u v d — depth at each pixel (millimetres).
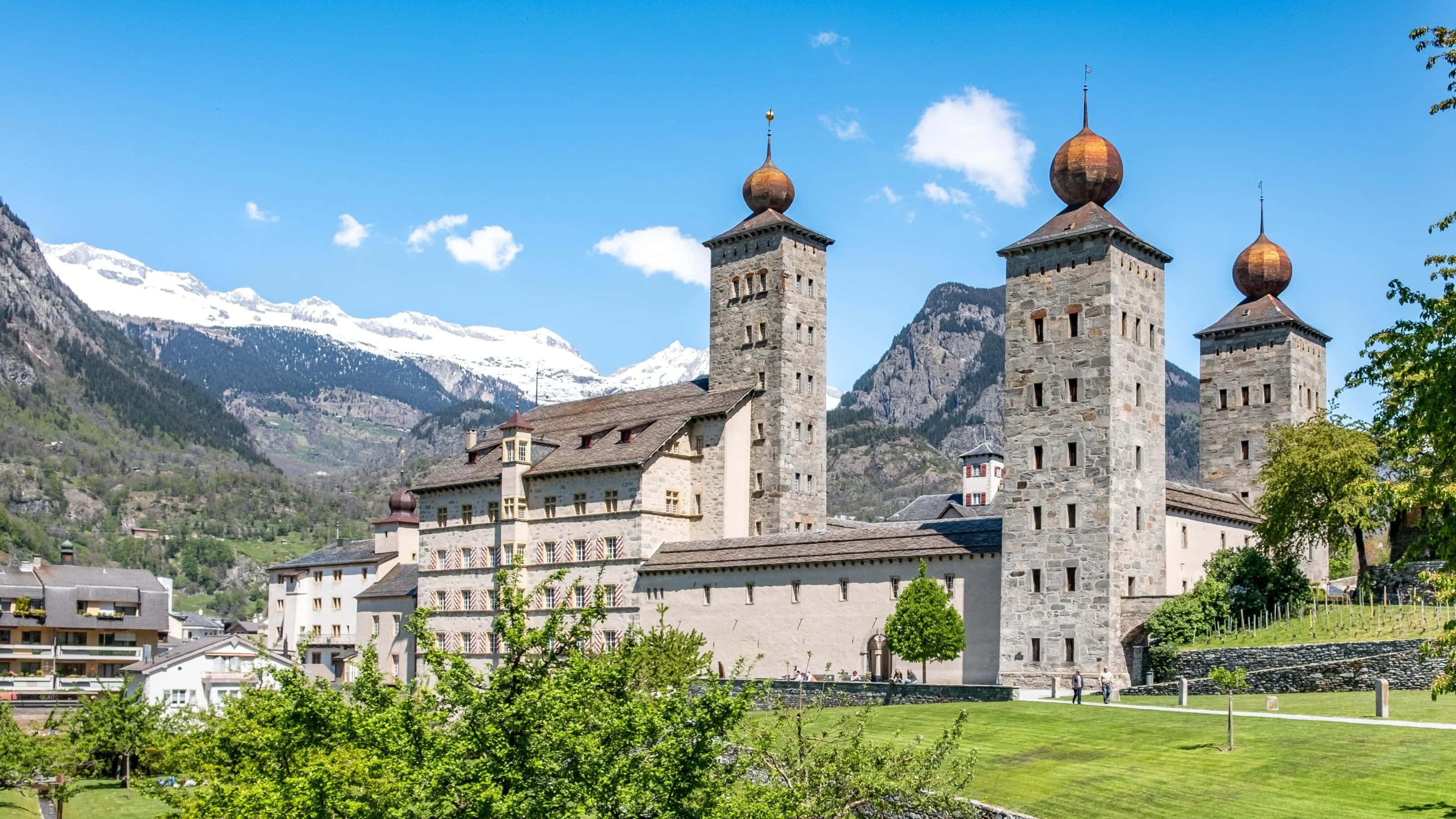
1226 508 119375
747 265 135750
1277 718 71812
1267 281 138000
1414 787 55406
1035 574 100688
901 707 90000
